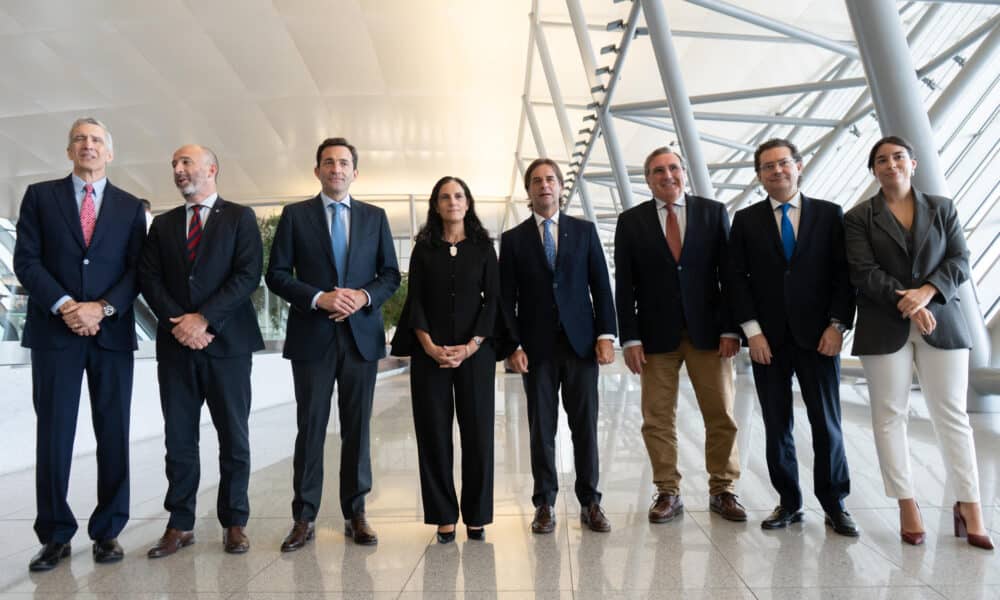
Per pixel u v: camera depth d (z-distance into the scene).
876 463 5.73
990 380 7.93
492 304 4.23
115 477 3.94
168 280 4.15
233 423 4.07
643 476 5.62
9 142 27.47
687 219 4.62
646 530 4.16
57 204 4.00
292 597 3.21
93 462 7.03
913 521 3.74
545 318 4.42
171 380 4.08
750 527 4.15
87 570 3.66
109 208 4.11
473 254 4.29
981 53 8.09
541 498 4.29
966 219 11.54
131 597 3.25
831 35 16.69
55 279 3.95
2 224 9.89
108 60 22.12
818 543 3.78
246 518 4.08
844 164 16.62
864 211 3.99
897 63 6.11
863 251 3.90
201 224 4.22
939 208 3.84
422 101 25.09
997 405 8.23
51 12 19.64
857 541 3.79
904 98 6.16
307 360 4.17
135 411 8.80
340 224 4.41
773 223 4.28
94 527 3.87
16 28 20.31
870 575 3.27
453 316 4.17
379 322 4.38
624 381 15.18
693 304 4.50
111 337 3.99
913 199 3.92
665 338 4.49
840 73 17.52
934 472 5.29
